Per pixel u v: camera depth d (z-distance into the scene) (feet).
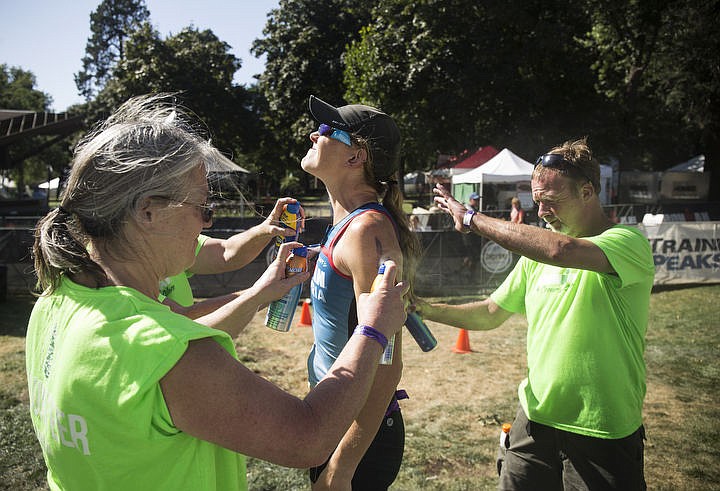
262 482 11.28
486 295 32.22
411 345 21.36
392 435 6.34
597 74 73.36
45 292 3.73
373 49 65.41
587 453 6.80
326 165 6.11
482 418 14.44
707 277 33.30
